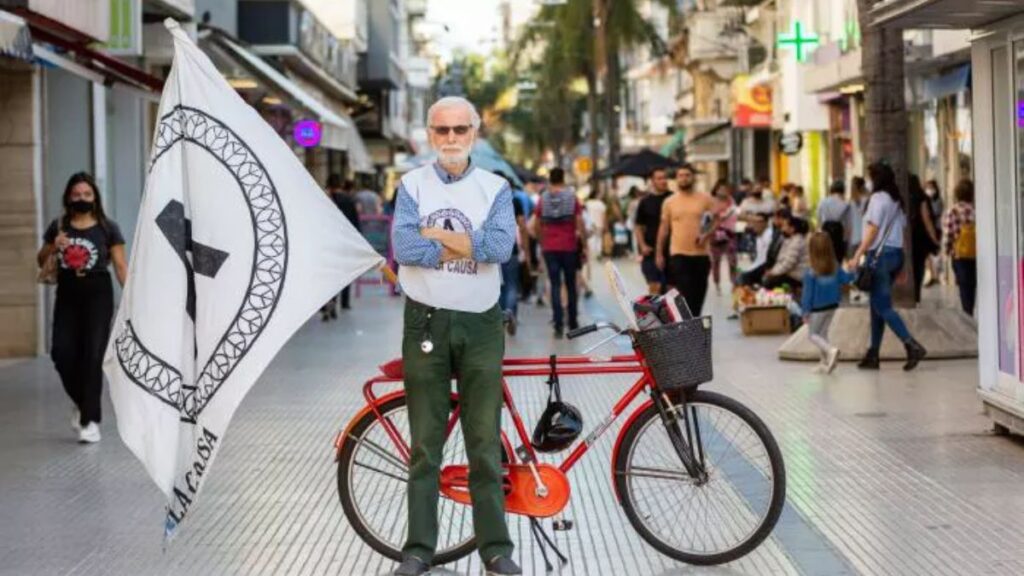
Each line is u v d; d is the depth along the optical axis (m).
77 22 16.59
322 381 16.34
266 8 34.50
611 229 49.75
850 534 8.62
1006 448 11.20
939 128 34.41
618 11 65.50
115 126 25.41
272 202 7.62
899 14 11.12
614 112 66.69
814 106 47.59
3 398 15.05
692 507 7.94
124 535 8.88
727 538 7.89
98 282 12.11
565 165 106.25
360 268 7.70
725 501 7.88
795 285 21.50
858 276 16.22
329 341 21.38
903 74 18.08
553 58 75.00
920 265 22.91
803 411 13.35
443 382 7.64
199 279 7.58
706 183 79.81
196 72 7.68
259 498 9.89
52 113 22.20
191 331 7.57
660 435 7.96
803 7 47.66
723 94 69.56
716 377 16.08
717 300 29.00
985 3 10.55
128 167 25.52
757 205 33.50
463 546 8.02
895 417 12.84
